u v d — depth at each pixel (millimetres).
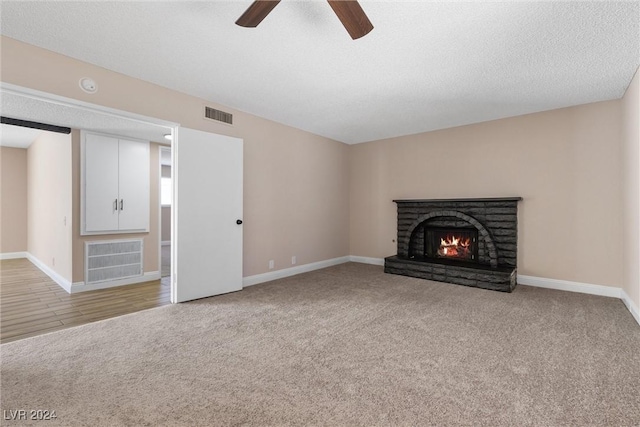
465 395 1732
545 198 4082
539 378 1902
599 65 2789
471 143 4699
